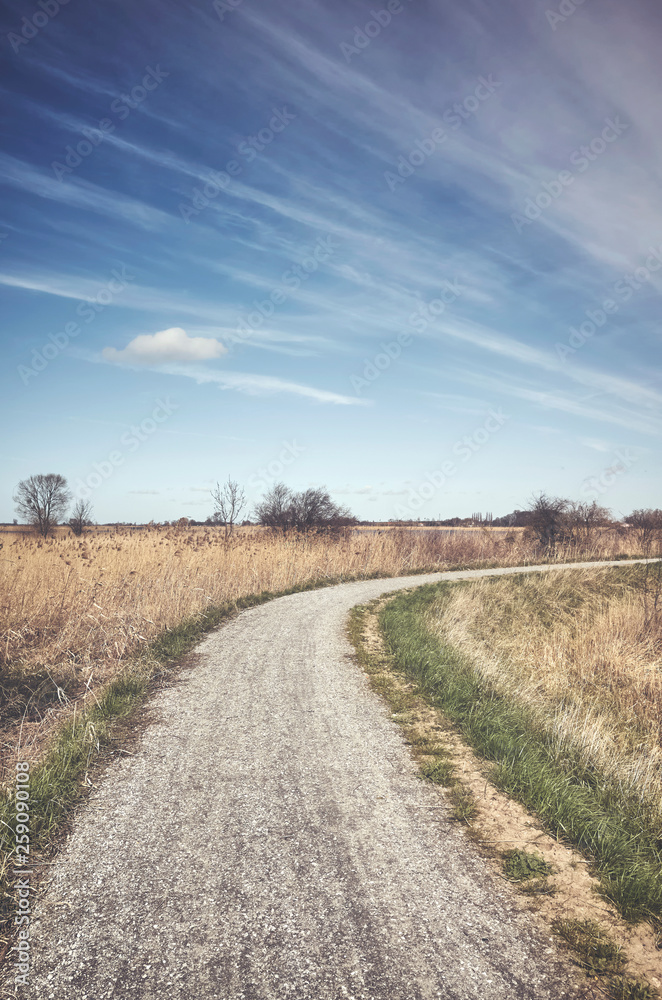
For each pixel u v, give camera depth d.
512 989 2.56
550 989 2.57
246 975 2.60
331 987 2.54
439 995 2.51
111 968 2.62
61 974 2.57
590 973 2.68
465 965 2.70
